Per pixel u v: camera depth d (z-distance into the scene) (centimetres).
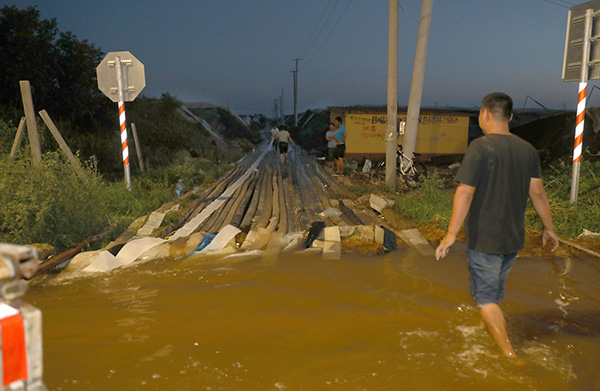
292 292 380
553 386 229
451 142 1820
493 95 279
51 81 1180
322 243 548
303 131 3909
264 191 1016
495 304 268
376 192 941
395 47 980
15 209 488
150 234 623
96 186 671
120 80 837
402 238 580
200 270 450
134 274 438
